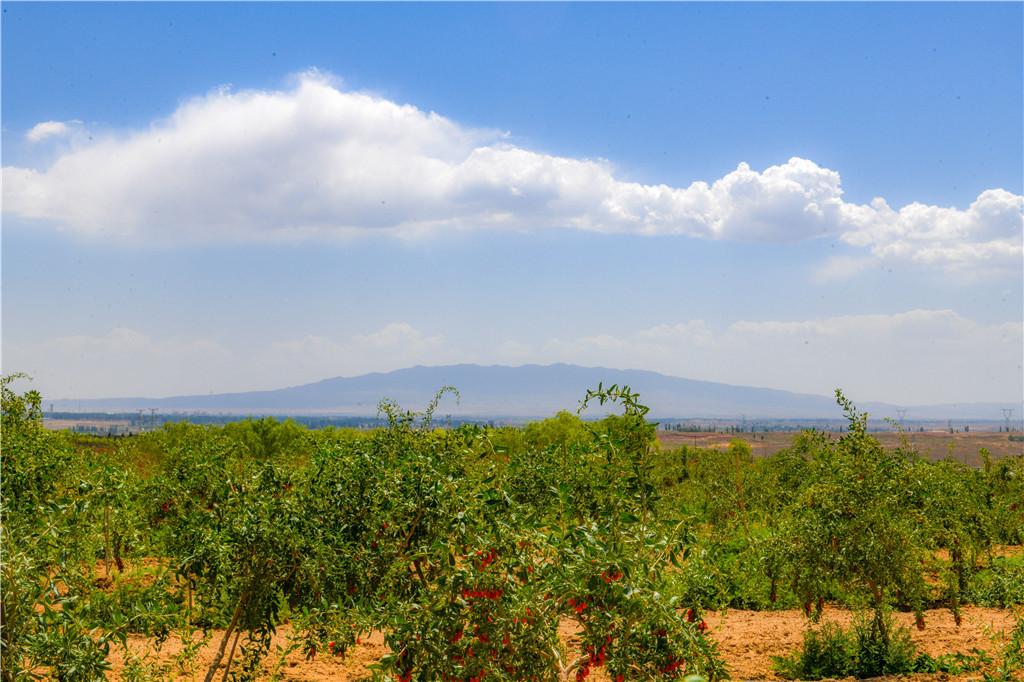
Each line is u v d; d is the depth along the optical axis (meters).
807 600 9.52
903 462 10.03
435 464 7.45
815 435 10.80
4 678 4.68
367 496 7.59
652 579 5.31
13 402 11.11
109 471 7.85
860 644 9.12
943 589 12.27
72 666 4.84
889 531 9.07
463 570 4.89
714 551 11.14
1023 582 11.13
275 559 6.27
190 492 9.71
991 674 8.30
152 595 6.12
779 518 11.26
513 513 5.80
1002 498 15.02
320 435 14.34
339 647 6.45
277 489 7.19
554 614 4.87
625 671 4.81
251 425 28.30
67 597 5.00
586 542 4.71
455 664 4.75
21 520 5.88
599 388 6.25
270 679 7.30
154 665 6.63
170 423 18.41
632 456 6.16
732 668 8.92
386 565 7.16
